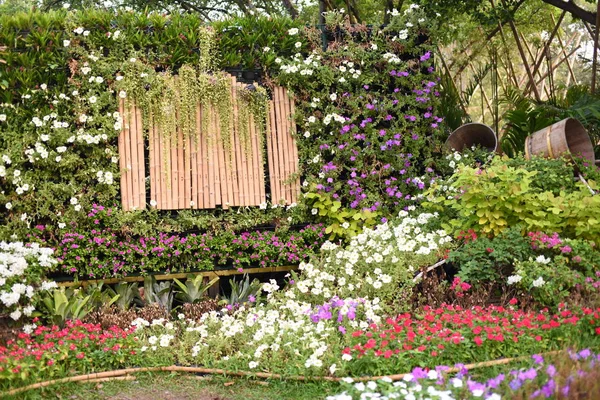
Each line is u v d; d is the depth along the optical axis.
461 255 6.00
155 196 7.37
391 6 11.62
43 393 4.58
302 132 7.97
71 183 7.05
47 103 7.13
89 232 7.02
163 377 5.02
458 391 3.87
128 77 7.34
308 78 7.95
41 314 5.80
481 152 8.09
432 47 8.24
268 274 7.86
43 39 7.08
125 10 7.61
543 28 12.62
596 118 8.80
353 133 7.91
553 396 3.56
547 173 7.03
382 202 7.91
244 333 5.43
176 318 6.53
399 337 4.85
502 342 4.74
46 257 5.82
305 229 7.69
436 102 8.25
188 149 7.49
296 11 13.43
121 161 7.29
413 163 8.06
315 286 6.11
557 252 5.88
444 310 5.27
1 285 5.34
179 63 7.61
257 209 7.68
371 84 8.24
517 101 9.96
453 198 7.14
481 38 12.44
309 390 4.63
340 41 8.16
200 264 7.30
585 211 6.07
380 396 4.07
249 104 7.75
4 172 6.71
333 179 7.84
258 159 7.73
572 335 4.77
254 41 7.76
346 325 5.30
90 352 5.09
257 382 4.84
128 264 7.11
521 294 5.62
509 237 5.98
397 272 6.12
